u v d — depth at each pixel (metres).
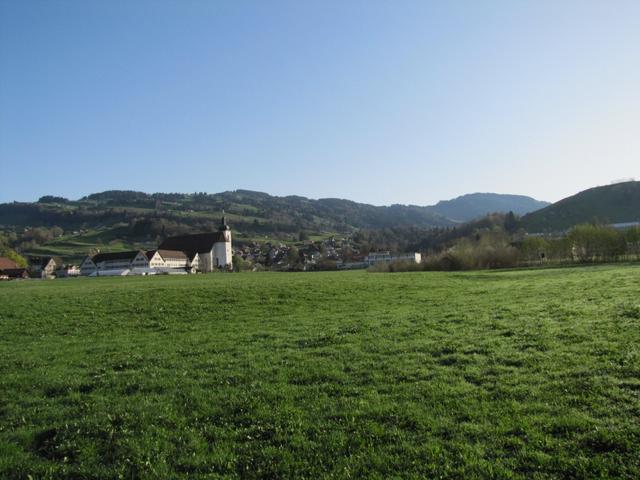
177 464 9.58
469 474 8.20
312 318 25.64
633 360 12.52
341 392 12.53
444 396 11.53
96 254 185.00
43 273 180.88
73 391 14.23
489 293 33.25
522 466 8.30
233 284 44.25
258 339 20.27
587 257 94.69
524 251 99.50
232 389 13.37
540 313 21.27
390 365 14.43
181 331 24.06
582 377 11.77
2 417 12.61
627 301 21.69
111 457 10.08
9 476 9.56
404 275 63.50
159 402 12.74
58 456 10.35
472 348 15.55
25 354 19.73
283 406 11.84
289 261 199.25
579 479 7.82
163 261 172.38
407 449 9.23
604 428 9.10
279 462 9.30
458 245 102.44
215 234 191.00
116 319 28.08
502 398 11.10
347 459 9.10
